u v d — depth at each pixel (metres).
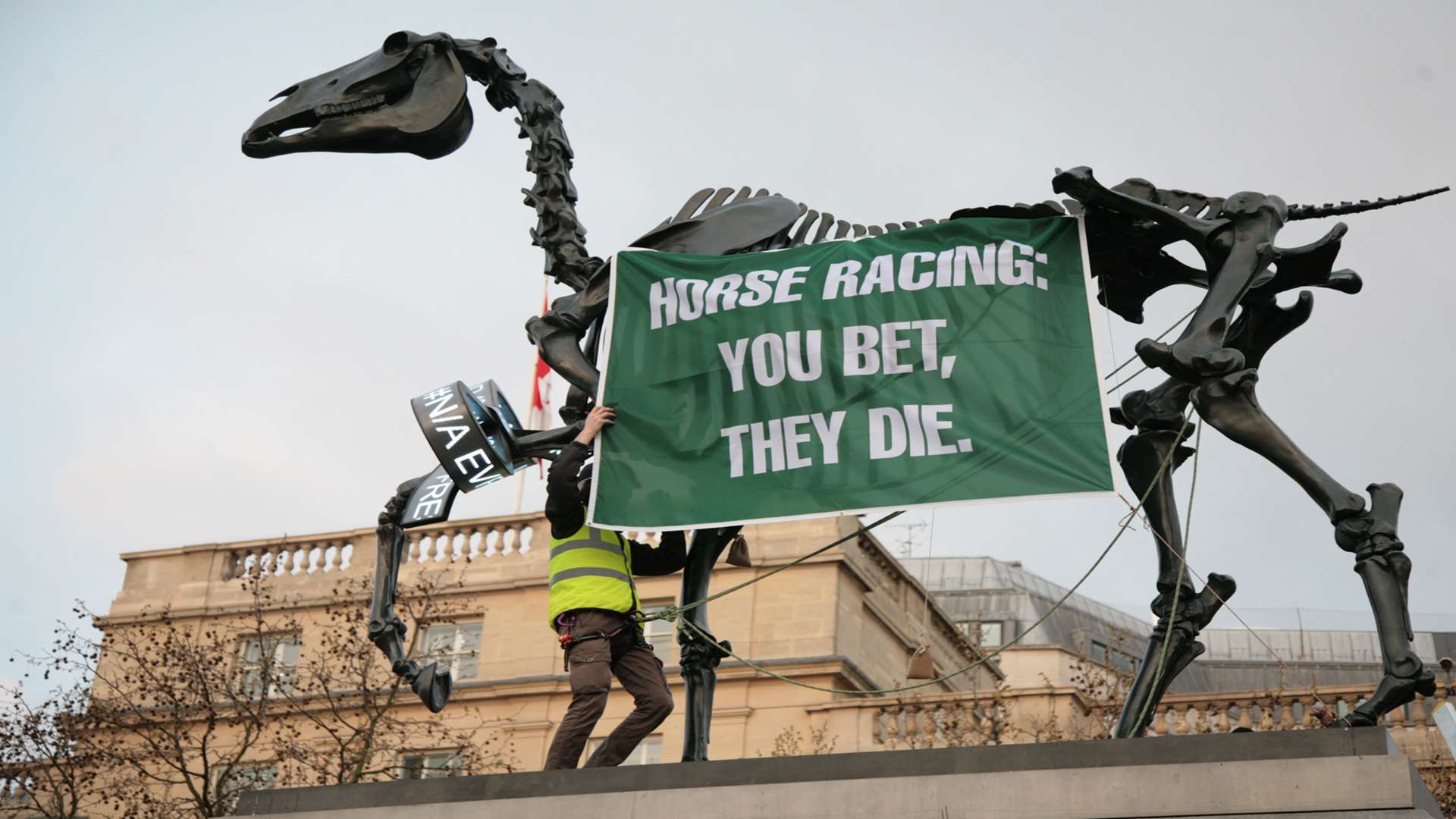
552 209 10.66
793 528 29.30
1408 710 22.42
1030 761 7.62
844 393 9.23
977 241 9.42
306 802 8.64
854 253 9.55
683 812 7.91
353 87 11.17
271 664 25.42
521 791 8.30
